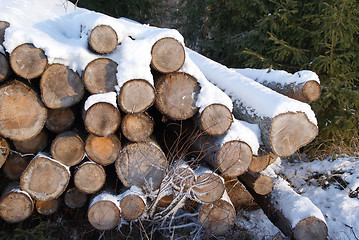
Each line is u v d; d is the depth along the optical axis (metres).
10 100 2.45
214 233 2.85
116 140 2.65
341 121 4.73
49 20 3.27
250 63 5.54
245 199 3.36
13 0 3.54
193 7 7.51
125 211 2.66
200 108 2.65
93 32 2.51
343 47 4.86
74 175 2.62
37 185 2.58
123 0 7.94
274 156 3.14
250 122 2.91
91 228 2.86
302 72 3.27
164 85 2.65
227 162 2.64
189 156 3.20
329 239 2.97
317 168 4.02
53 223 2.77
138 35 2.78
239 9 5.98
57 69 2.50
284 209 2.85
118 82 2.46
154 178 2.78
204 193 2.71
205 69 4.07
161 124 3.31
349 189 3.39
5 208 2.54
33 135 2.57
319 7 4.79
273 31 5.54
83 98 2.70
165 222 3.00
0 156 2.64
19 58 2.41
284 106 2.59
